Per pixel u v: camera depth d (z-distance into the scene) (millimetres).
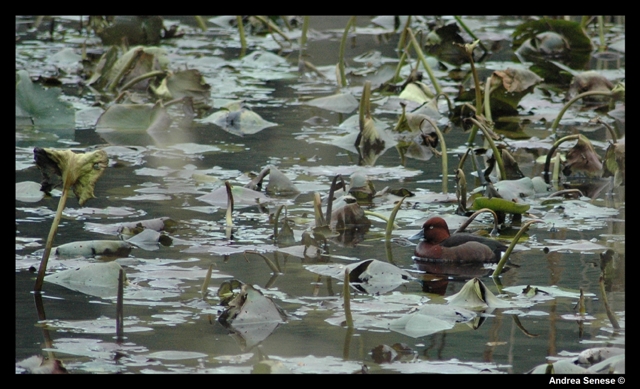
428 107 17109
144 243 9977
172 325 7648
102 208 11242
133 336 7391
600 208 11719
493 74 17297
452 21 27516
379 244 10250
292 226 10789
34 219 10703
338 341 7379
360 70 21141
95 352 7051
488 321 7898
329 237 10461
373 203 11891
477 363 6969
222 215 11172
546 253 9883
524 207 10867
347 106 18203
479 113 15391
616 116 17422
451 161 14281
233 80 20484
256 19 26375
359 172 13422
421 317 7793
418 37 24875
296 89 19797
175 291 8477
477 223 11062
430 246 9789
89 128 15945
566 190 12227
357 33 26422
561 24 22312
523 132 16297
